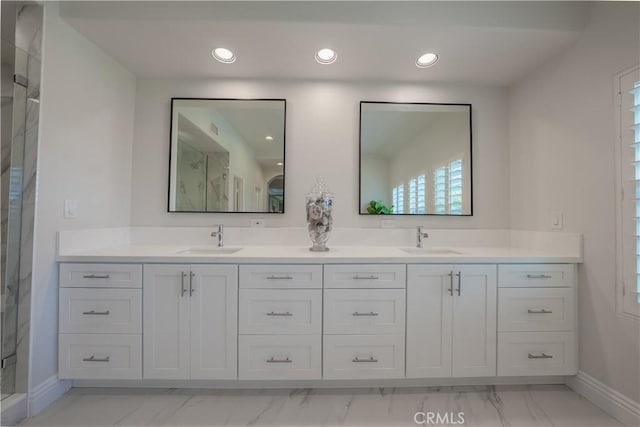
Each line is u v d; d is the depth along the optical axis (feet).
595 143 5.47
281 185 7.44
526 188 7.11
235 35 5.81
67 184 5.56
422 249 7.23
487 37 5.80
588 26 5.59
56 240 5.38
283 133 7.47
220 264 5.51
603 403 5.24
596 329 5.42
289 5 5.45
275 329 5.52
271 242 7.37
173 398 5.48
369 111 7.57
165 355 5.47
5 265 4.86
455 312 5.66
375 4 5.50
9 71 4.87
